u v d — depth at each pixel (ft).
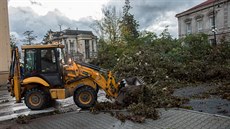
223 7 89.35
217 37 92.07
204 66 41.60
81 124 19.47
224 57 49.08
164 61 45.09
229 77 37.52
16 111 25.64
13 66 26.05
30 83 25.94
